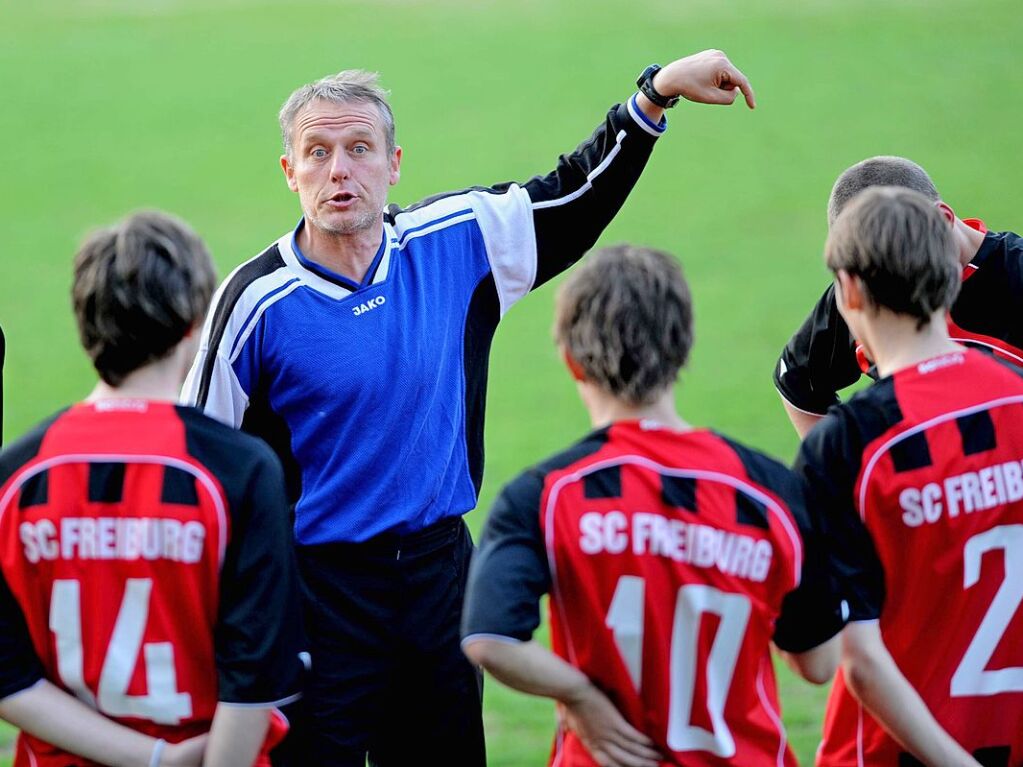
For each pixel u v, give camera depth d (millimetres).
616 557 8906
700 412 34250
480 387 13742
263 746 9586
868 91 71875
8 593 9086
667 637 8938
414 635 12859
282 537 9156
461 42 87375
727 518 9008
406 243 13305
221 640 9141
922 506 9516
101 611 9016
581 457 9117
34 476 9016
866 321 10008
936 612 9672
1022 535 9648
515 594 8805
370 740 13039
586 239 14164
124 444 9031
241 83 79875
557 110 71938
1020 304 13359
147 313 8961
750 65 77875
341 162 12508
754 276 47844
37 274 50219
